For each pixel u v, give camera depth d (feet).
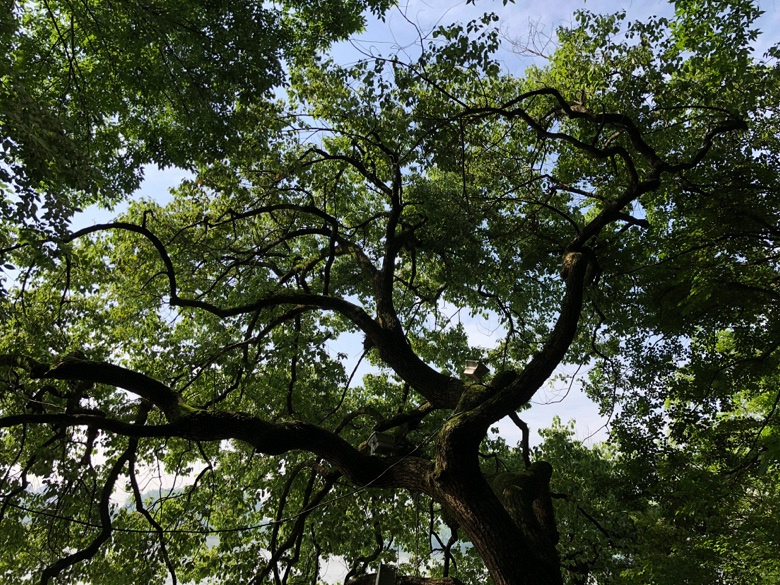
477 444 23.82
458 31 28.99
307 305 32.68
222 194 44.39
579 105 34.73
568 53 42.63
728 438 40.11
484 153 42.91
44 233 22.76
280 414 43.45
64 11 34.37
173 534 43.39
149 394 26.32
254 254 40.22
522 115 30.35
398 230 47.32
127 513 45.34
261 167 43.80
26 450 39.47
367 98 34.76
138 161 37.52
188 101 35.17
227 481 47.55
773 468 35.32
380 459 26.78
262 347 43.32
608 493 47.85
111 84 36.81
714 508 35.01
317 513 42.57
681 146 41.68
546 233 44.62
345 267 45.09
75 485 37.73
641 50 39.88
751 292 33.96
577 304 25.63
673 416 42.09
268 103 40.45
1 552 39.32
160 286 43.98
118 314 43.27
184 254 42.16
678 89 38.63
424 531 50.49
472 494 22.41
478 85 37.73
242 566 43.11
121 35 31.99
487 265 44.73
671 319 39.37
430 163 36.37
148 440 44.52
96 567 40.70
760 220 34.42
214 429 24.67
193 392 44.45
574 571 43.29
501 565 20.90
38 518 39.37
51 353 36.94
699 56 36.14
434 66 31.32
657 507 41.22
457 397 28.73
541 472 27.40
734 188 36.24
